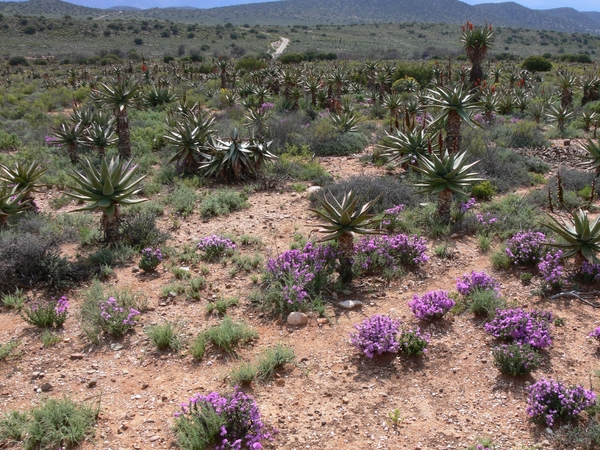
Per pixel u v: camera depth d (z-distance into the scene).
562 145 15.59
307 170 12.27
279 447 3.88
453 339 5.31
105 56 83.50
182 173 12.05
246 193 10.86
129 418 4.20
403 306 6.02
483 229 8.00
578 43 149.88
